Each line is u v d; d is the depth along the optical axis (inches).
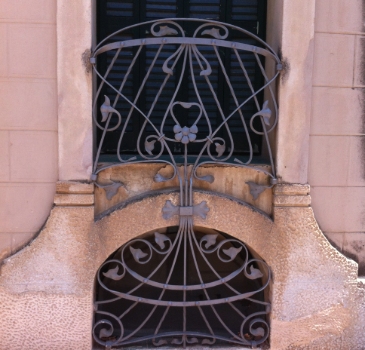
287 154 127.2
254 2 142.2
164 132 144.3
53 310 125.5
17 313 124.8
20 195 124.9
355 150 131.7
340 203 132.7
